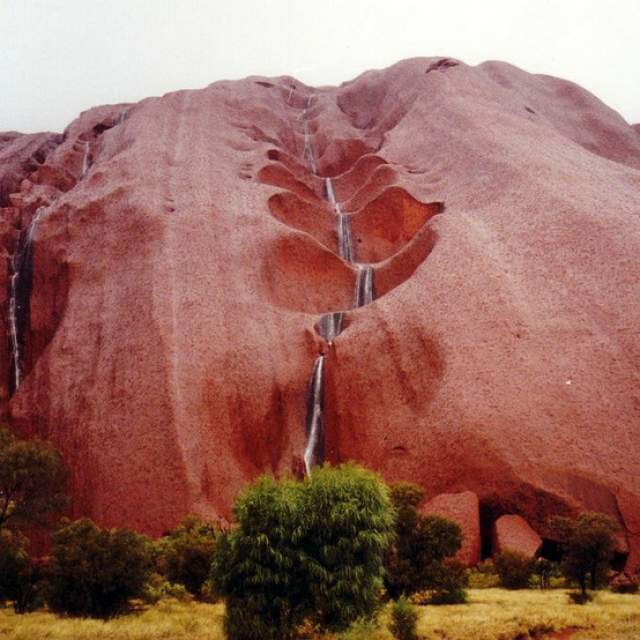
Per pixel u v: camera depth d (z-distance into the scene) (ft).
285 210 170.30
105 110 238.07
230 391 129.80
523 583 82.48
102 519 117.08
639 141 222.28
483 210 151.84
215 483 119.24
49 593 58.59
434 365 122.93
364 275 155.43
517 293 128.16
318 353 137.39
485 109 190.90
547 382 113.19
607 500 100.48
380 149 200.85
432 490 110.11
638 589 79.61
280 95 254.27
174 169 173.88
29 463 70.64
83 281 151.02
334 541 46.78
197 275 144.77
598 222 135.54
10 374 152.97
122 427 124.26
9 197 192.85
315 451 128.67
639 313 119.14
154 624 53.01
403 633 46.85
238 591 46.24
